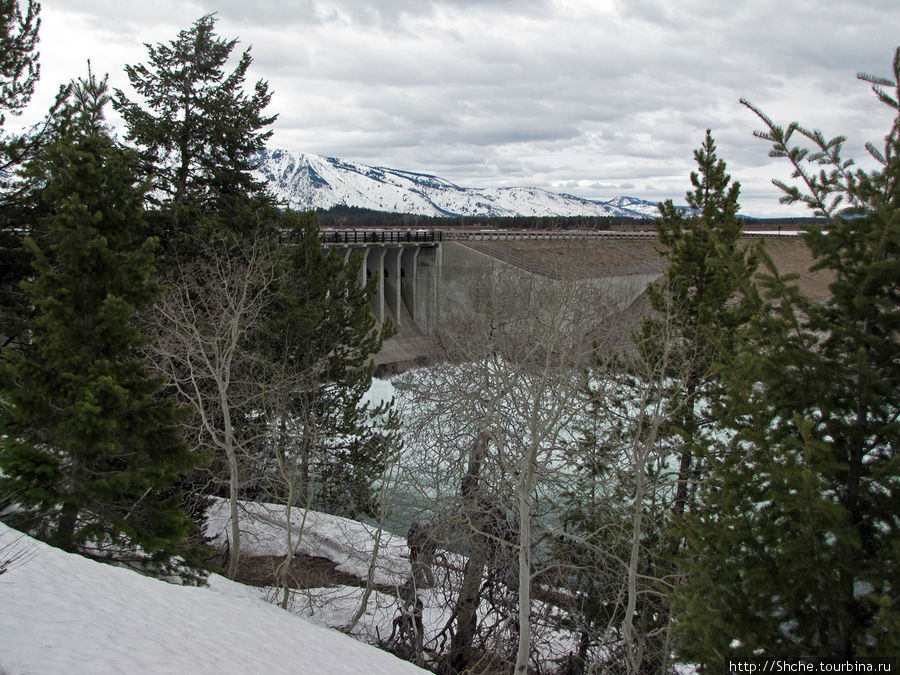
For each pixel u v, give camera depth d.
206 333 19.44
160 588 11.29
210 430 16.72
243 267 21.09
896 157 7.45
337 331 24.83
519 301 22.61
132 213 14.13
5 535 11.34
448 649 16.47
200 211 23.41
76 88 19.23
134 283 13.91
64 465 13.62
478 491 14.67
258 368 21.30
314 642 10.99
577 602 15.32
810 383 7.97
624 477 14.09
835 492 7.86
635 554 12.01
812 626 7.46
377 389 44.16
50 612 7.77
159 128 23.72
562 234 64.75
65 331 13.15
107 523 13.73
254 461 20.20
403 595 17.16
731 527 7.99
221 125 24.41
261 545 23.69
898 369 7.81
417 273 66.00
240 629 10.11
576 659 15.42
